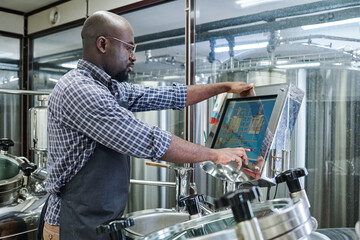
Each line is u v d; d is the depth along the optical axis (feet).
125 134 4.58
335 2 6.83
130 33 5.32
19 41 14.76
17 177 7.08
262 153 4.79
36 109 8.05
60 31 13.43
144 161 10.38
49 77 14.02
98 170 4.88
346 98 6.75
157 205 10.13
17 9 14.44
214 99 8.81
